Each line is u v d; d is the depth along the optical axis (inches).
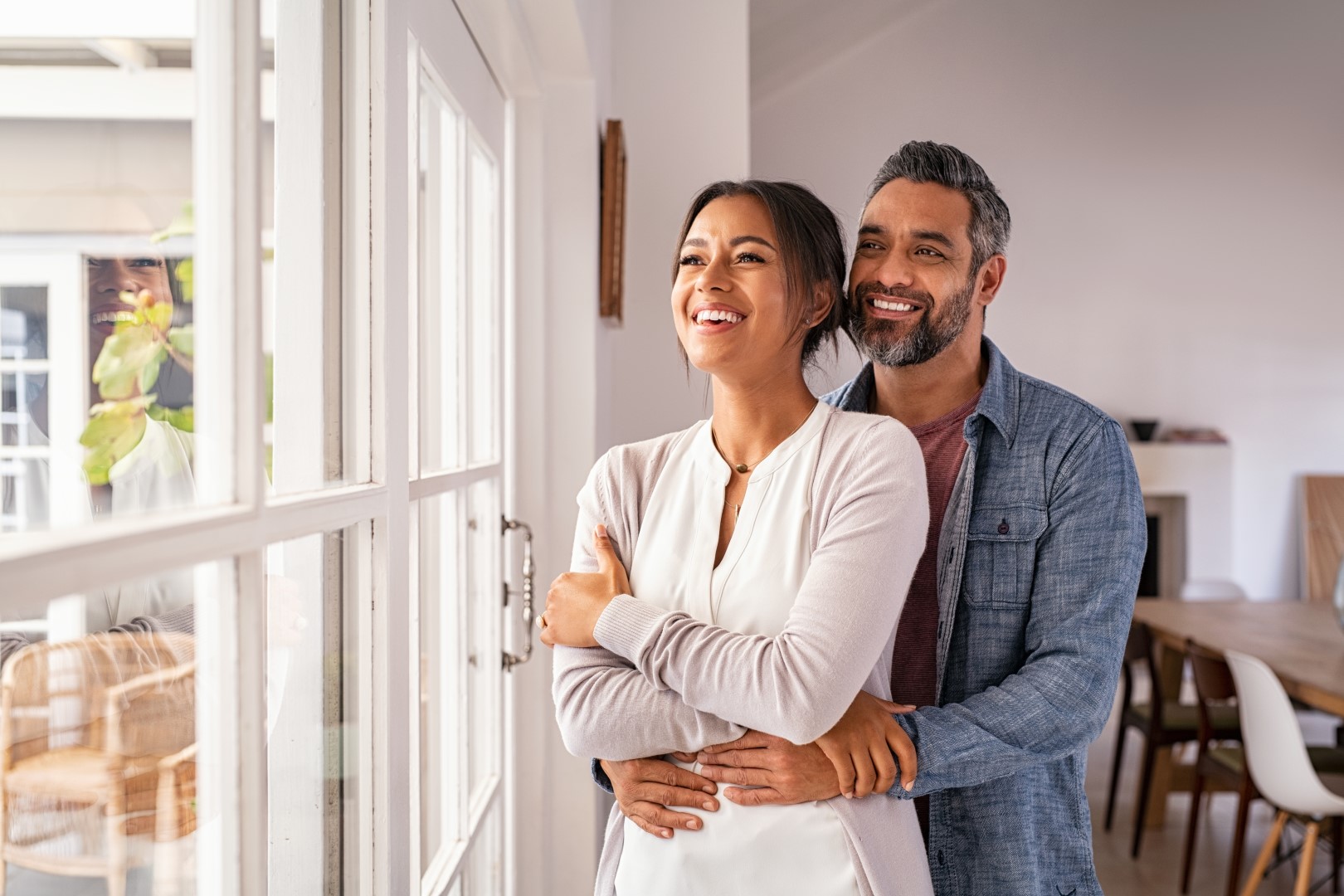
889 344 51.2
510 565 82.8
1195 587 193.5
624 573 44.8
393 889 41.3
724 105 108.6
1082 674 46.3
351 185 38.9
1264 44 236.1
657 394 108.7
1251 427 244.1
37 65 20.1
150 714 24.0
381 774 40.4
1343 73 237.5
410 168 48.2
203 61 25.7
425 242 52.3
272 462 31.0
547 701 84.5
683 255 44.0
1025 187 233.3
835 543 40.4
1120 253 237.9
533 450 84.6
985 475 51.5
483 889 68.7
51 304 20.3
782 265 42.4
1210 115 236.5
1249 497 245.3
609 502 47.1
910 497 41.4
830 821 40.4
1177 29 233.9
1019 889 49.0
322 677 35.4
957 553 50.6
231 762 27.4
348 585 38.0
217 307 26.5
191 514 25.2
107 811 22.7
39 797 20.6
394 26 41.4
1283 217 239.9
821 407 44.7
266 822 29.4
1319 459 245.3
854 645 38.5
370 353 40.1
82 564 20.6
